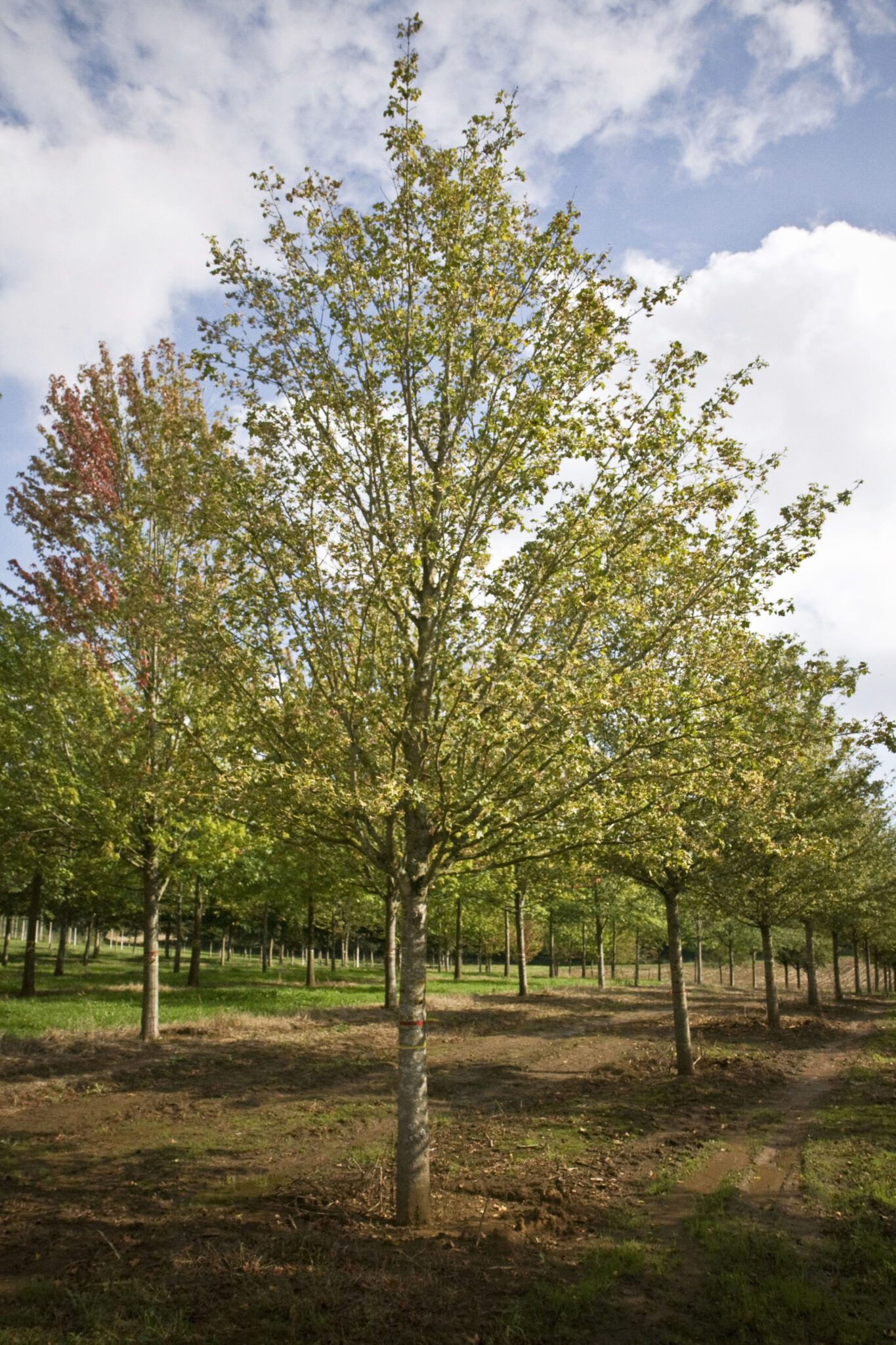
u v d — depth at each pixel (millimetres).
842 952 70875
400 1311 5141
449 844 7352
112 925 38344
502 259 7477
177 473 7863
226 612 7914
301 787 6750
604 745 7965
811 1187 7617
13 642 14984
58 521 14539
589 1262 5914
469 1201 7211
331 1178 7812
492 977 49812
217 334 7832
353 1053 15406
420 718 7137
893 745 7582
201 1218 6676
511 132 7418
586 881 15398
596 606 7145
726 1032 19578
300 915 39312
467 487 7316
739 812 11844
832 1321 5094
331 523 7555
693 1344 4871
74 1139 9125
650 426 7273
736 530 7449
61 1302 5207
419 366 7477
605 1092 12172
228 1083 12336
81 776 15094
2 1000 20953
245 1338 4781
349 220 7574
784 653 9430
